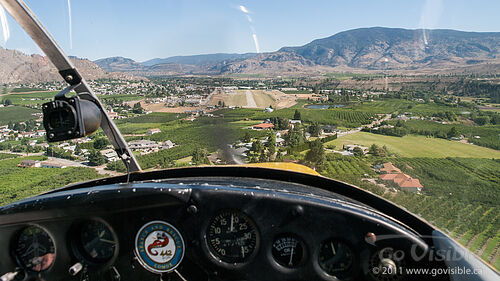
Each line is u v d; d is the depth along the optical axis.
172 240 0.42
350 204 0.40
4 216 0.41
